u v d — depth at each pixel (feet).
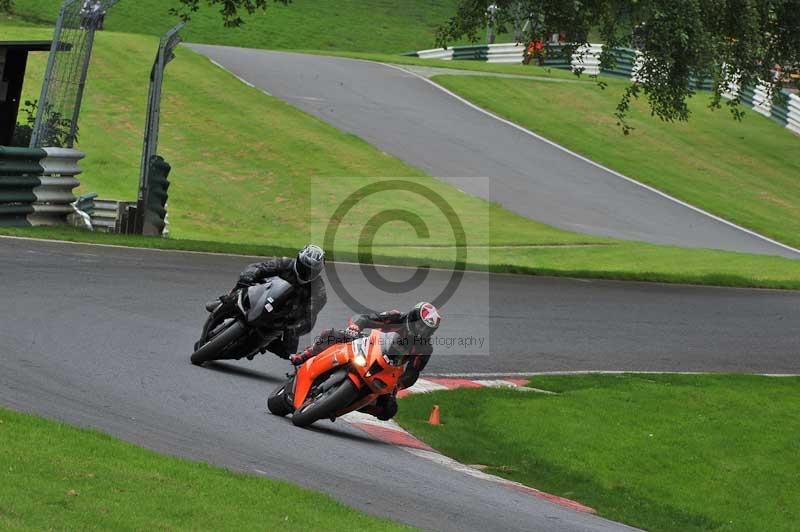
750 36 314.55
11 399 99.30
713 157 567.18
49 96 256.32
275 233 345.72
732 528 119.55
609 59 302.04
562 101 609.01
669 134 590.96
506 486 114.62
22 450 79.00
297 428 114.62
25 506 67.56
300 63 596.70
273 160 430.20
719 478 135.44
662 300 260.83
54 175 253.85
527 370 173.78
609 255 345.72
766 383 185.57
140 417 103.40
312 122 485.15
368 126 495.00
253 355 134.00
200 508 74.43
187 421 106.22
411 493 97.09
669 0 285.43
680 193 482.69
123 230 269.03
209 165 417.69
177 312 165.27
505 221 388.78
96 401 106.42
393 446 119.55
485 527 89.81
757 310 262.47
